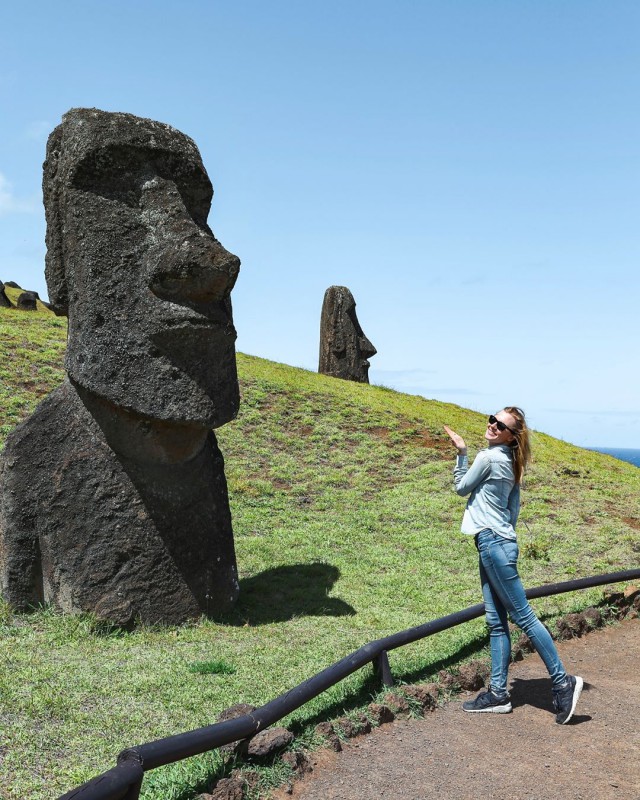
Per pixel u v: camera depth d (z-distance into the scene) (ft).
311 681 14.51
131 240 22.04
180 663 18.85
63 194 22.30
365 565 32.81
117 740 13.67
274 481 43.39
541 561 34.12
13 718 14.20
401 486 44.80
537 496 44.34
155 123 23.09
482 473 16.35
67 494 22.29
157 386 21.79
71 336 22.24
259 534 35.96
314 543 35.29
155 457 23.13
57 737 13.55
